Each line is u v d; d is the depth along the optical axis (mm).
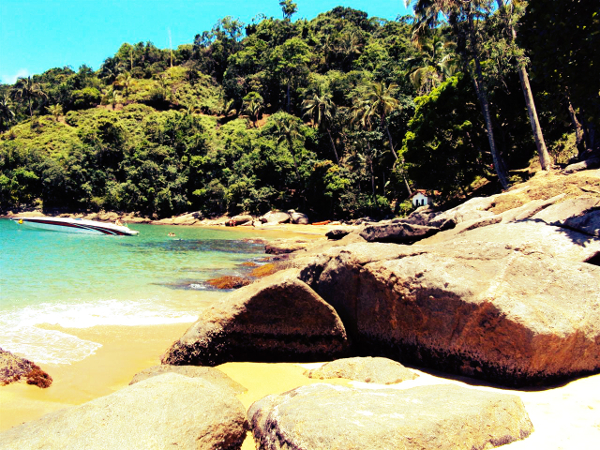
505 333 6250
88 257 23344
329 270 8984
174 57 119500
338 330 8312
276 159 61250
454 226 13461
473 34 25922
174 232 43625
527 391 6043
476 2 24984
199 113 96375
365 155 50625
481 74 26328
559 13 10711
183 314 12422
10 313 12078
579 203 10664
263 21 114875
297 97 86812
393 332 7812
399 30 99000
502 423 4488
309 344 8406
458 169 31125
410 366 7527
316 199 55562
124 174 70875
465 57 26922
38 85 97688
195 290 15680
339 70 92312
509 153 33781
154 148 70000
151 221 63875
